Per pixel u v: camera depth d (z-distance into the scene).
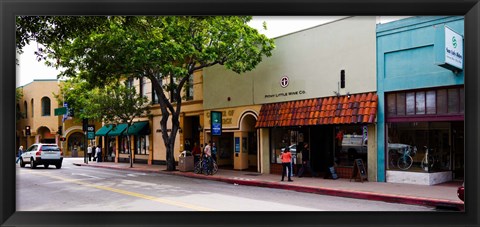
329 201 11.63
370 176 15.34
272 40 18.70
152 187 14.90
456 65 12.51
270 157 19.55
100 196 12.34
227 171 20.64
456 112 13.23
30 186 15.20
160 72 20.75
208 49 18.80
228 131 21.70
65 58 19.88
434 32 13.52
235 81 21.25
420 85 13.96
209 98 22.91
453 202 10.32
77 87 28.61
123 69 20.50
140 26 13.41
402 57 14.53
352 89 15.91
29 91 45.19
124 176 20.06
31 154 26.77
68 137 46.03
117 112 26.05
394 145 14.89
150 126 28.67
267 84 19.39
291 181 15.59
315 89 17.23
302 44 17.89
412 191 12.34
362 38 15.66
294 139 18.73
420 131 14.23
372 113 14.88
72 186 15.20
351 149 16.41
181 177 19.50
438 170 14.49
